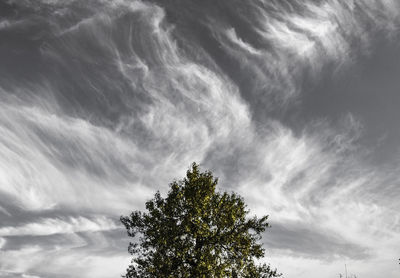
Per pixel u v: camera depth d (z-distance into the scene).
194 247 25.19
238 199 27.42
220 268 24.39
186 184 27.52
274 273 25.73
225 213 26.22
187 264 24.83
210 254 24.45
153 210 26.28
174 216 26.34
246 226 26.45
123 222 26.81
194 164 28.06
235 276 25.34
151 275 24.55
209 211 26.22
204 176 27.73
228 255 25.69
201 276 23.56
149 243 25.55
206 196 26.06
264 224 26.67
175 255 24.81
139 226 26.50
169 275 24.12
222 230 25.97
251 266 25.66
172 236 24.97
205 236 24.94
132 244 25.88
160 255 24.73
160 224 25.59
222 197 27.03
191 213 25.31
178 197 26.72
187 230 24.66
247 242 25.44
